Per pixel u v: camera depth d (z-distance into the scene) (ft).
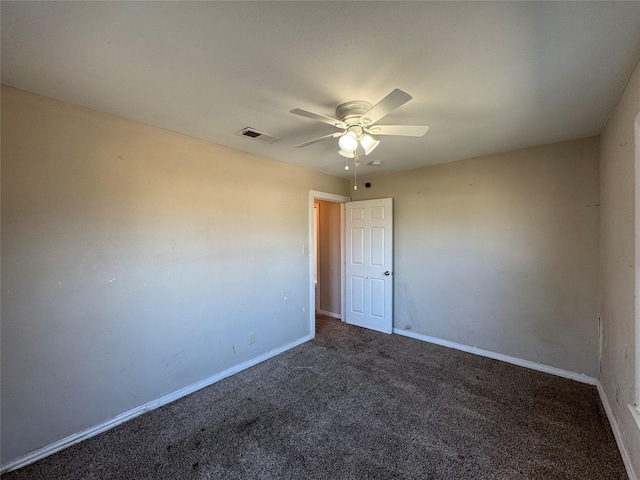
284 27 4.14
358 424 7.09
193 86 5.79
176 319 8.34
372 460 5.95
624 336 6.04
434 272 12.34
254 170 10.48
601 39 4.39
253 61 4.98
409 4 3.74
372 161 11.62
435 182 12.21
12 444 5.82
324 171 13.32
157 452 6.23
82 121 6.63
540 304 9.77
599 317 8.59
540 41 4.45
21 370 5.92
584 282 8.97
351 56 4.84
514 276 10.28
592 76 5.44
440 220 12.10
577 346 9.12
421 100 6.40
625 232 5.99
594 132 8.42
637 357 5.17
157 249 7.93
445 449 6.23
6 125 5.73
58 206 6.33
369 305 14.33
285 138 8.80
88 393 6.75
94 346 6.84
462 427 6.94
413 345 12.14
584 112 7.02
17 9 3.75
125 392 7.34
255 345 10.55
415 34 4.29
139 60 4.94
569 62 5.00
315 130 8.15
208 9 3.81
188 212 8.59
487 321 10.94
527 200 9.96
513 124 7.80
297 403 8.00
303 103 6.48
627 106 5.76
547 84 5.73
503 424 7.03
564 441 6.43
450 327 11.93
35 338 6.07
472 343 11.35
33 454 6.02
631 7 3.76
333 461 5.94
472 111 6.97
